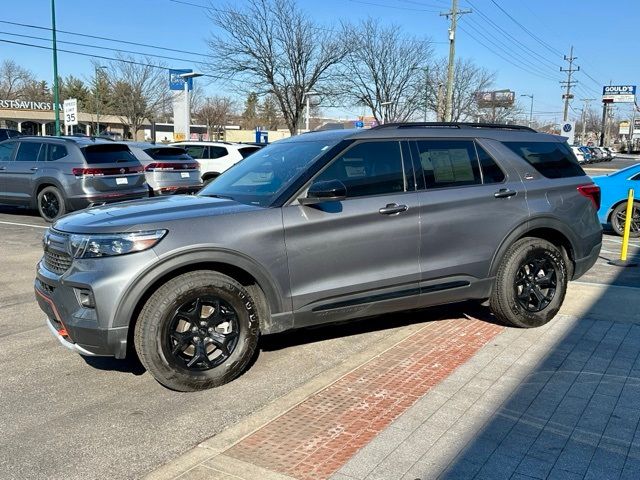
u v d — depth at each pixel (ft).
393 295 15.49
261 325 14.47
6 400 13.34
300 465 10.26
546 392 13.06
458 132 17.10
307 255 14.37
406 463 10.26
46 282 13.66
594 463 10.20
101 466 10.58
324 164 14.92
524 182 17.52
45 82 279.08
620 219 38.04
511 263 17.06
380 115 132.05
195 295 13.23
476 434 11.23
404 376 14.10
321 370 14.99
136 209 14.19
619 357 15.19
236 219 13.73
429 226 15.81
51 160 39.81
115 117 230.27
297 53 101.91
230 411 12.73
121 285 12.57
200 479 9.91
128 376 14.69
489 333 17.33
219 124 257.34
